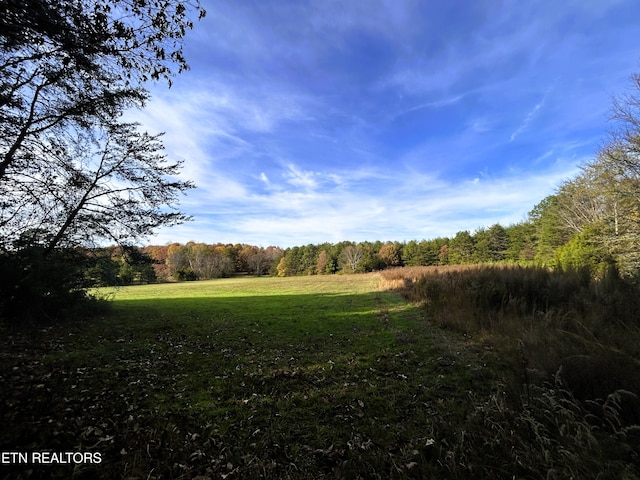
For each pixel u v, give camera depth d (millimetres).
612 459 2621
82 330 7770
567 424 3018
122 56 4484
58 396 4020
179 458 3025
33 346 6059
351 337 8047
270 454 3131
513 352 5789
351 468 2881
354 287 26703
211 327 9195
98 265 10430
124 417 3688
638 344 4434
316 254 78562
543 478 2449
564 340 5465
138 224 10078
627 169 15562
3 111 6094
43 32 4012
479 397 4258
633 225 15516
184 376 5102
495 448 2975
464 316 9266
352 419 3799
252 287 32688
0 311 7312
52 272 8453
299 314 11992
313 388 4727
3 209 7484
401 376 5176
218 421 3715
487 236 55406
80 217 9258
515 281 10938
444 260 63094
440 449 3023
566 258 16672
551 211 33344
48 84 6520
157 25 4102
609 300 7199
